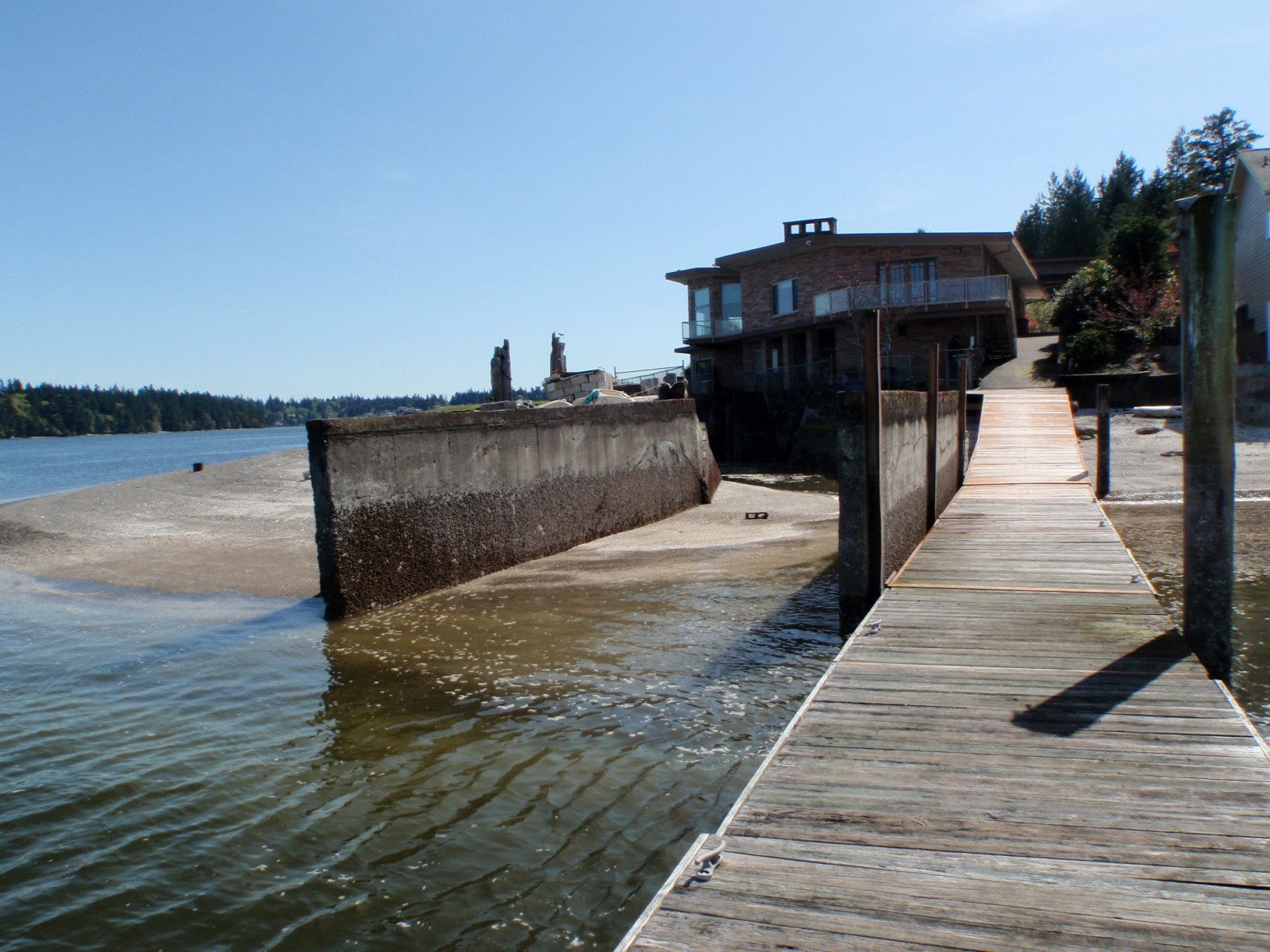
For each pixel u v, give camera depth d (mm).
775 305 40406
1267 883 3078
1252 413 24562
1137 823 3572
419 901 4230
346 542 10180
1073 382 29969
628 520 16719
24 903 4324
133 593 11812
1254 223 32188
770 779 4129
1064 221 72812
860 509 8578
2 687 7832
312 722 6707
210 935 4027
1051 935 2797
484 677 7605
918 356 35625
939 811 3742
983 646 6309
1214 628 6254
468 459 12289
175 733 6570
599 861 4504
